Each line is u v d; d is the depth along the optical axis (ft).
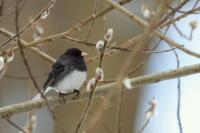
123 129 49.08
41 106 28.30
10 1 48.55
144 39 17.83
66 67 34.37
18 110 28.32
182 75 27.94
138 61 42.37
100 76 23.54
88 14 52.11
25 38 46.50
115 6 23.06
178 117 25.57
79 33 48.62
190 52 21.83
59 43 49.80
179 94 26.07
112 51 28.96
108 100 18.01
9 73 51.34
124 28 51.67
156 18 19.27
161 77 28.07
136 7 49.62
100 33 48.96
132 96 49.42
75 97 29.76
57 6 51.90
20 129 25.79
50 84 34.73
